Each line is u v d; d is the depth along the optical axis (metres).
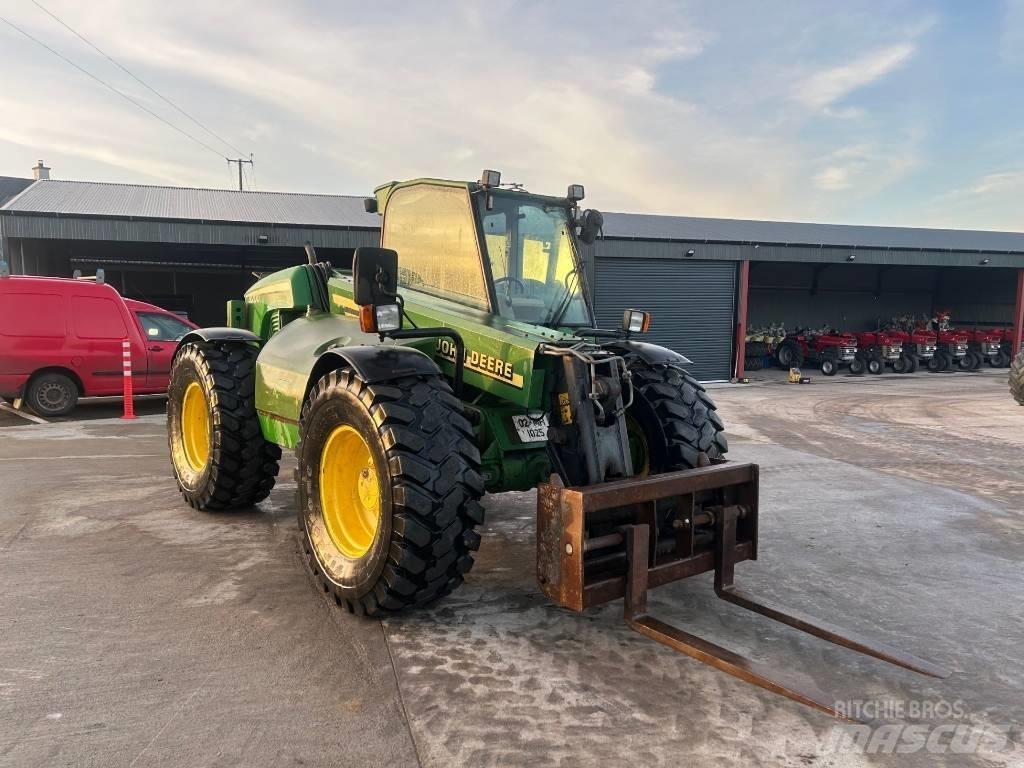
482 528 5.06
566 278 4.41
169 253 19.45
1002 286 23.81
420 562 3.20
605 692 2.86
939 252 19.38
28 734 2.48
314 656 3.08
